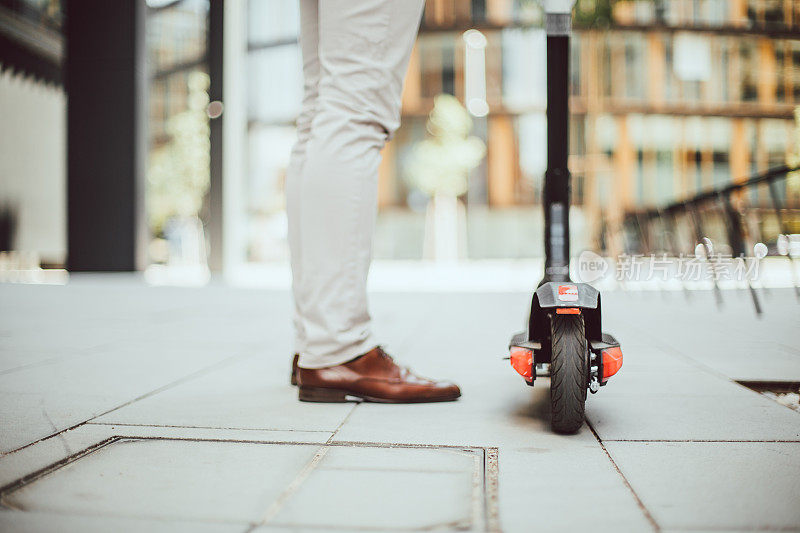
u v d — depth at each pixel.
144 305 5.86
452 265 19.47
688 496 1.28
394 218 24.34
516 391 2.28
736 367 2.70
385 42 2.08
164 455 1.55
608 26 13.17
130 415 1.93
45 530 1.13
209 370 2.71
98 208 10.62
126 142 10.54
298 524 1.16
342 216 2.08
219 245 10.43
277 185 21.83
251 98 21.42
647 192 23.38
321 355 2.10
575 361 1.66
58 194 16.34
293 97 21.16
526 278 11.35
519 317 4.83
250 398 2.17
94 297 6.80
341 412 1.97
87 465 1.48
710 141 22.48
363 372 2.10
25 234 15.23
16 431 1.74
